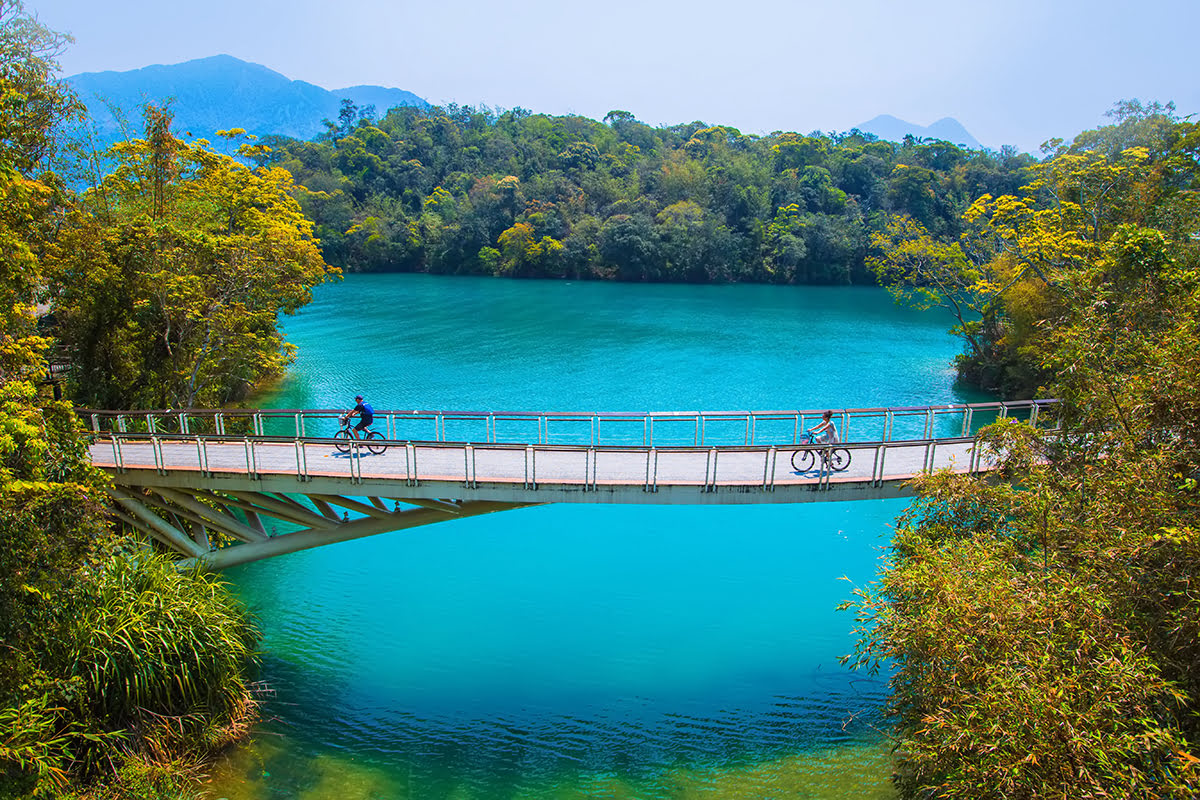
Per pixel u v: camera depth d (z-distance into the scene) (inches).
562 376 2049.7
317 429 1446.9
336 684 675.4
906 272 2413.9
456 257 5334.6
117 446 725.9
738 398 1800.0
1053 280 1497.3
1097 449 467.8
